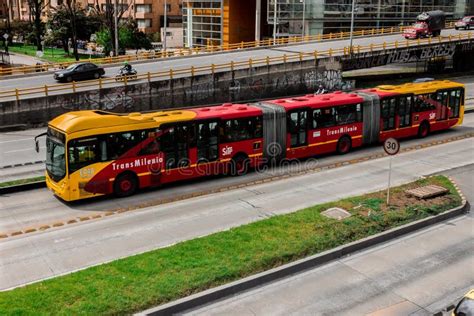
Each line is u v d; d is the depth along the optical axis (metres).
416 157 26.38
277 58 47.69
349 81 51.06
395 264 14.95
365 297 13.16
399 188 20.58
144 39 77.31
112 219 18.48
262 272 13.88
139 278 13.12
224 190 21.75
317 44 60.12
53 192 21.56
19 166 25.78
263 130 24.28
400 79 58.09
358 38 63.41
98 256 15.30
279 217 17.36
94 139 20.06
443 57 59.53
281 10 66.50
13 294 12.30
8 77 46.28
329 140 26.62
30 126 36.34
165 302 12.30
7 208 19.84
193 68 42.56
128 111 40.12
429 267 14.77
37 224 18.11
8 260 15.11
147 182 21.59
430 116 30.67
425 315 12.37
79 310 11.59
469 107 40.88
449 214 18.39
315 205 18.88
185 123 22.08
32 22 96.56
